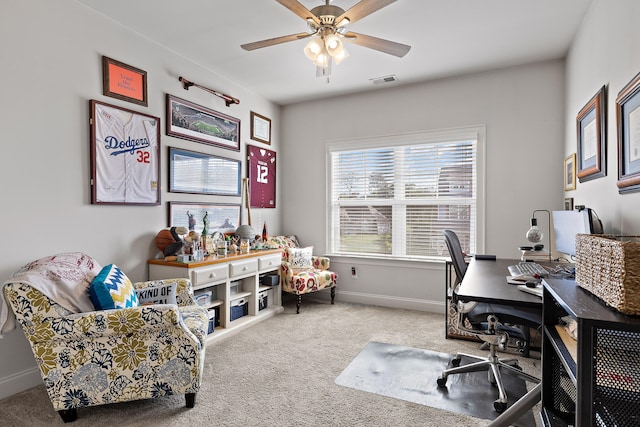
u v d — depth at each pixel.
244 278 3.57
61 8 2.33
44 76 2.25
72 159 2.40
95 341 1.81
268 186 4.45
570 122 3.04
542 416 1.52
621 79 1.90
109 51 2.61
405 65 3.42
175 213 3.16
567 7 2.44
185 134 3.24
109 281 1.97
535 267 2.24
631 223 1.79
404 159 4.05
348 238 4.38
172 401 2.04
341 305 4.15
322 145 4.45
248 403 2.02
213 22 2.65
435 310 3.85
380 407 1.98
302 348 2.82
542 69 3.36
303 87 4.04
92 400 1.82
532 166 3.42
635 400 0.99
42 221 2.24
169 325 1.83
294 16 2.57
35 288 1.72
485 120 3.60
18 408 1.97
